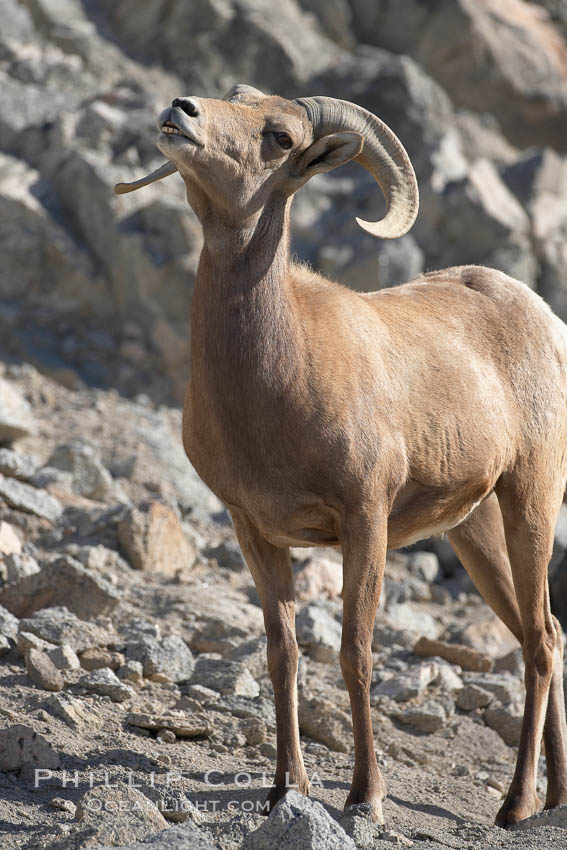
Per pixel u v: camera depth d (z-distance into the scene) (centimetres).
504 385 2091
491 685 2623
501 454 2048
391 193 1847
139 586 2930
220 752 2059
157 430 4531
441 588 3816
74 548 3044
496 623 3186
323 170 1736
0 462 3456
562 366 2206
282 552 1859
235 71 6138
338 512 1759
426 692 2588
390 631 2978
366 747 1714
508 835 1738
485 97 6619
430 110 6203
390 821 1767
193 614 2748
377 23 6656
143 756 1908
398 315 1998
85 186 5056
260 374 1709
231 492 1788
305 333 1759
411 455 1877
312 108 1777
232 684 2316
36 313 5003
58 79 5706
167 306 4903
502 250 5378
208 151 1636
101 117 5247
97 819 1444
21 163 5194
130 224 5031
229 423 1731
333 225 5491
